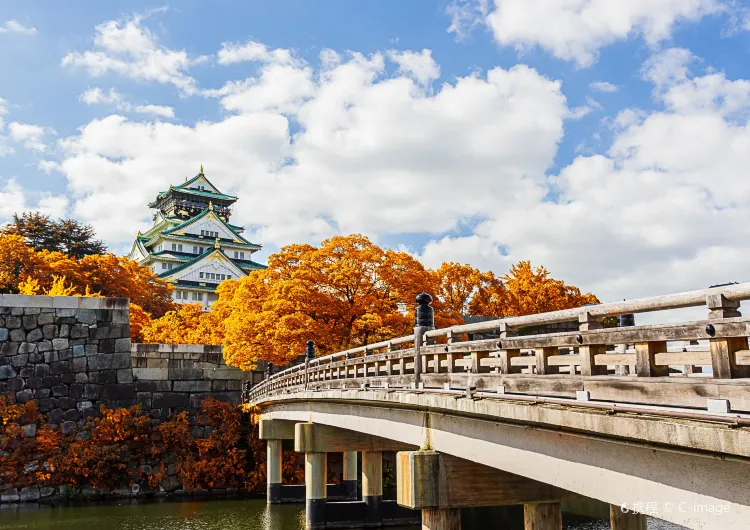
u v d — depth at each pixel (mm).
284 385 27672
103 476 36406
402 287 36719
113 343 40312
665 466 6797
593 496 7965
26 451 35969
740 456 5820
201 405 41750
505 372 9719
